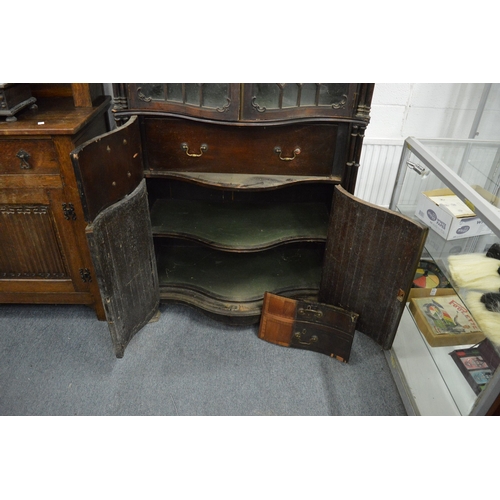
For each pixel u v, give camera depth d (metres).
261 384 1.81
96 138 1.45
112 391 1.77
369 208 1.63
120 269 1.68
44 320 2.10
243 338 2.03
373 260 1.74
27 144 1.58
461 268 1.63
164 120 1.75
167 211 2.16
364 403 1.74
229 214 2.16
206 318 2.13
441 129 2.44
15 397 1.73
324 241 2.00
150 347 1.97
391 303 1.77
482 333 1.56
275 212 2.19
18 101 1.64
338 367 1.90
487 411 1.34
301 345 1.97
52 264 1.92
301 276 2.19
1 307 2.16
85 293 2.00
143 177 1.84
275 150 1.80
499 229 1.29
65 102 1.89
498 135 2.19
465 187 1.52
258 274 2.20
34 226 1.80
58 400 1.73
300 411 1.71
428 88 2.30
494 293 1.52
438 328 1.71
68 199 1.70
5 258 1.89
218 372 1.86
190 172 1.88
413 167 1.96
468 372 1.56
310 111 1.67
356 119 1.68
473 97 2.33
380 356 1.95
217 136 1.78
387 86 2.29
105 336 2.02
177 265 2.25
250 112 1.64
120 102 1.68
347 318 1.83
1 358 1.90
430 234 1.85
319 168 1.85
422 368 1.75
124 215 1.63
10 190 1.68
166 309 2.18
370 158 2.43
